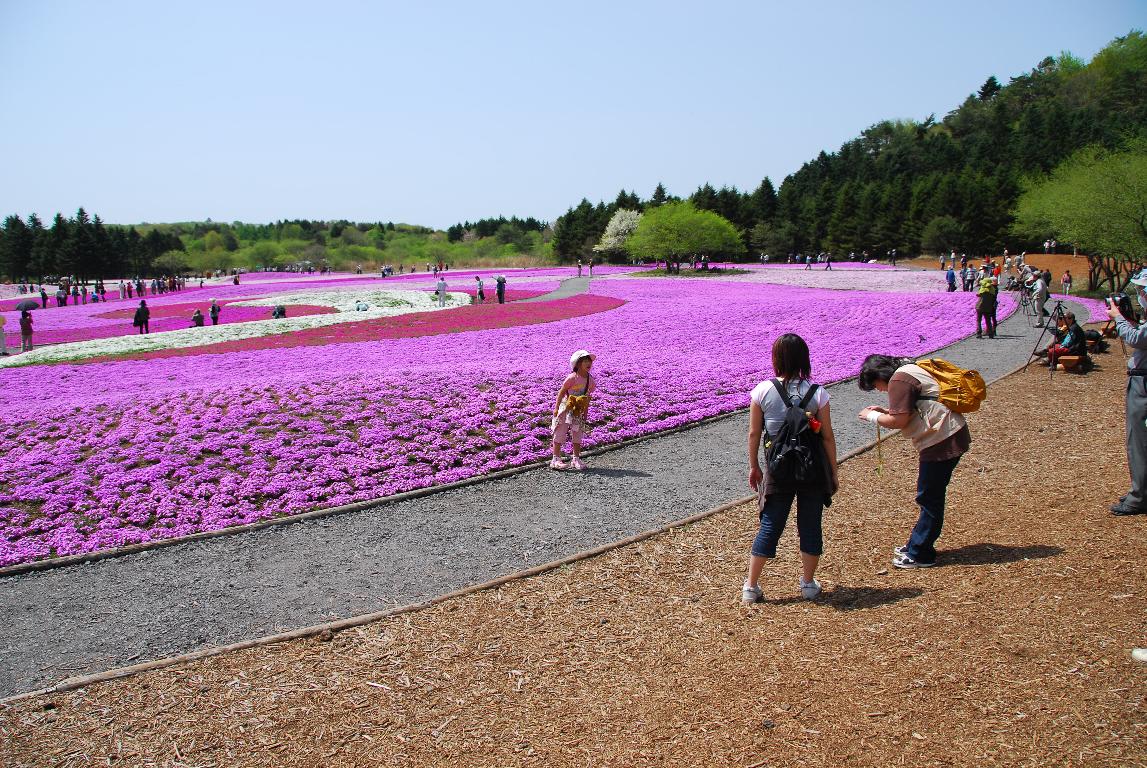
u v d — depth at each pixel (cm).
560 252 12562
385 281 8075
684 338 2575
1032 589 539
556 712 464
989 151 11594
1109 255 4309
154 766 439
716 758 399
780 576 647
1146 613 481
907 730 402
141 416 1323
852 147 16450
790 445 549
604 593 648
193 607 681
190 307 5281
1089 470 835
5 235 12812
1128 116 10894
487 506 941
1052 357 1570
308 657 566
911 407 600
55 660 593
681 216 8119
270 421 1264
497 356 2281
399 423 1281
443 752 433
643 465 1108
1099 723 383
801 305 3400
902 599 558
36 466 1080
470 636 584
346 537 850
